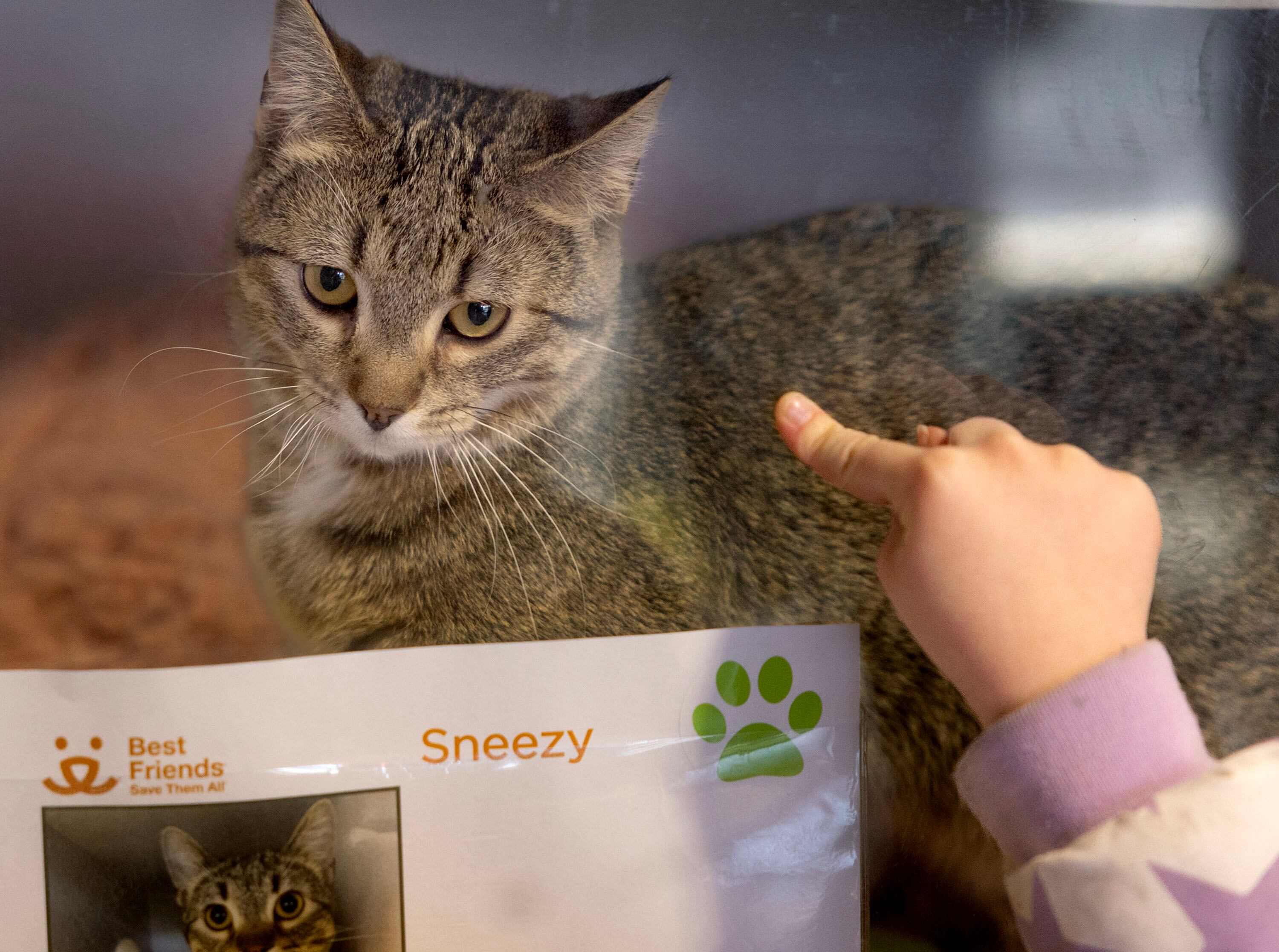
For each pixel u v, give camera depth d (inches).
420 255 24.9
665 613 25.5
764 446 26.5
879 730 25.1
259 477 28.0
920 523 21.3
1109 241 26.7
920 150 26.2
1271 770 20.4
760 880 22.3
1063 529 21.4
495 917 21.3
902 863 25.1
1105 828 19.8
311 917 20.9
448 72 25.0
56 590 26.2
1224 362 26.9
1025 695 20.9
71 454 26.6
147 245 25.5
